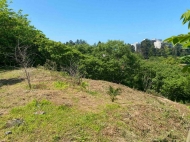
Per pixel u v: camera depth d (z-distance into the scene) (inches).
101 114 280.4
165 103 484.4
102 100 357.1
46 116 259.1
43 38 804.6
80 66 760.3
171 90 822.5
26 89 370.6
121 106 328.5
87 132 231.0
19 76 502.3
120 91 488.7
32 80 450.0
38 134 220.8
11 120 246.2
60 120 251.9
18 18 784.9
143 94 547.2
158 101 475.5
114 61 869.2
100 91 446.3
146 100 446.3
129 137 234.5
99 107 310.5
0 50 692.7
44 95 333.1
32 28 826.8
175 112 373.7
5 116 256.5
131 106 339.0
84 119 257.8
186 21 61.4
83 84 442.9
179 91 816.3
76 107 298.4
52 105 293.9
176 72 903.1
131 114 301.6
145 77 863.1
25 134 220.4
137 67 905.5
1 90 372.8
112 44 921.5
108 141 219.5
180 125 313.1
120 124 259.1
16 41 715.4
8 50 711.7
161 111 347.3
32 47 780.0
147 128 270.8
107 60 888.9
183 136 274.8
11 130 226.5
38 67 634.8
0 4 495.8
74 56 805.2
